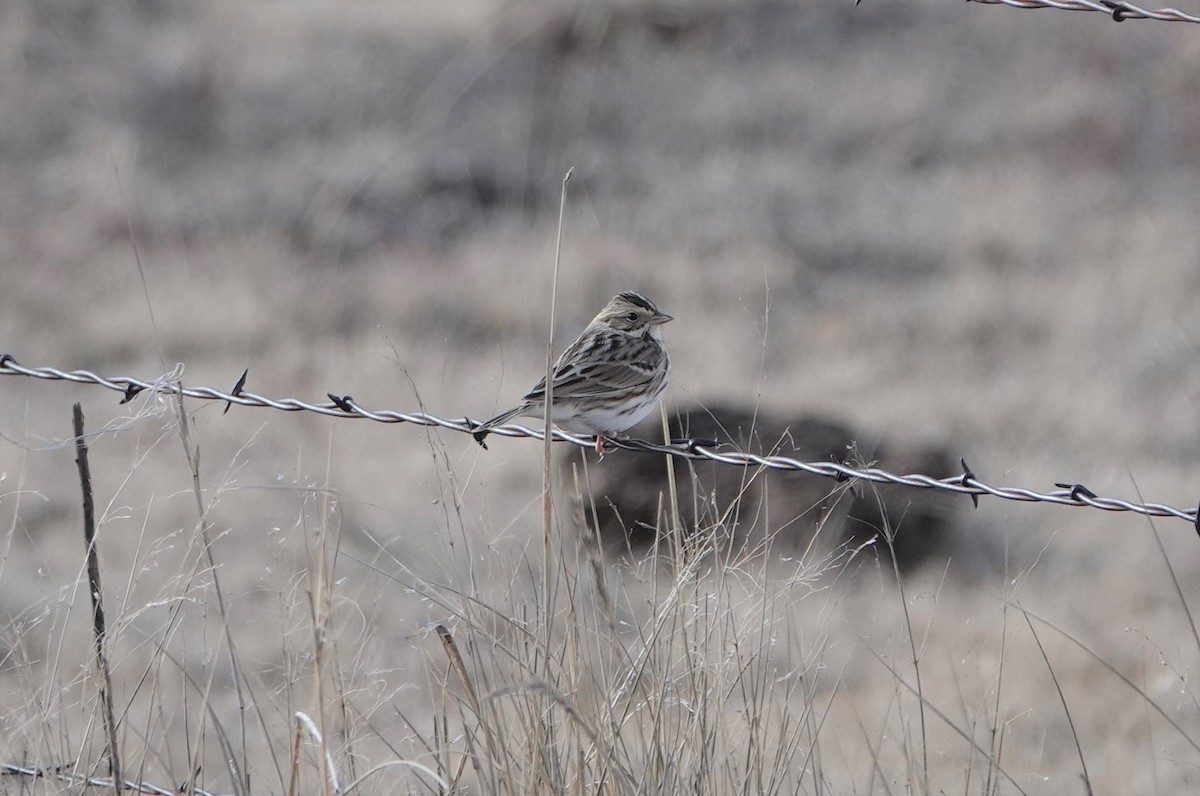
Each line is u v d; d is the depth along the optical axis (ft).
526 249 126.72
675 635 29.40
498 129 149.59
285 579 38.55
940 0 167.02
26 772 28.84
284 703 35.73
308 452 83.61
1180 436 85.87
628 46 161.38
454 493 31.58
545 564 27.61
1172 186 131.95
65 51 160.97
